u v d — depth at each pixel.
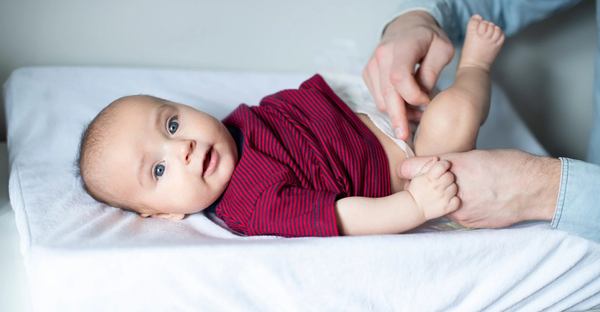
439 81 1.63
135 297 0.96
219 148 1.16
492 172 1.06
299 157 1.17
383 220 1.08
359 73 1.75
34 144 1.39
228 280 0.96
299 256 0.96
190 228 1.13
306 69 1.93
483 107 1.19
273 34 1.87
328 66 1.88
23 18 1.70
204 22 1.82
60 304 0.95
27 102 1.50
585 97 2.07
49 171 1.29
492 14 1.57
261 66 1.90
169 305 0.97
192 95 1.54
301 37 1.89
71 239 1.02
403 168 1.11
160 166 1.15
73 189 1.22
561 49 2.02
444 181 1.06
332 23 1.90
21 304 1.06
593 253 1.02
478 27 1.24
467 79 1.21
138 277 0.95
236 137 1.23
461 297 1.02
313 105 1.25
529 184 1.06
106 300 0.95
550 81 2.06
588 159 1.44
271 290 0.98
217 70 1.71
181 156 1.12
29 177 1.26
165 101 1.22
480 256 1.00
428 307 1.01
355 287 0.99
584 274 1.04
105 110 1.21
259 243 0.97
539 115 2.10
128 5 1.75
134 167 1.14
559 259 1.02
